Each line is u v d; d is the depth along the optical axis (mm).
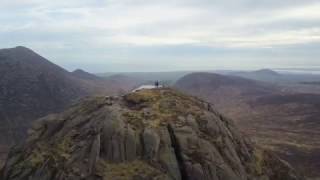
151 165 55875
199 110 66688
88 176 54219
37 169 59156
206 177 56219
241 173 59938
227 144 63031
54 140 64500
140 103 67812
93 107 68500
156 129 59969
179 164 57562
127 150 57156
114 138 57875
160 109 65375
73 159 57000
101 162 55719
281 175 67188
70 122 66938
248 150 69062
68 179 54156
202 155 58094
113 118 60719
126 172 54406
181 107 66812
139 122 61250
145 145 57719
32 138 70250
